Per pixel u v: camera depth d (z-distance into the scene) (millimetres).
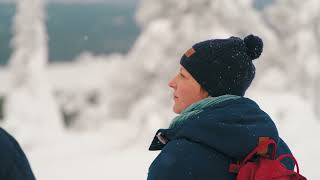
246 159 4609
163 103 51156
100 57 137625
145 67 51406
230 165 4582
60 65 139000
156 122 50469
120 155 46219
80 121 75875
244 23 53188
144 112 51281
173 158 4574
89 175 38500
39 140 63938
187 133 4660
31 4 65500
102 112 72562
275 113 54125
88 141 62938
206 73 4871
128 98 54125
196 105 4906
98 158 45594
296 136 48781
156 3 52000
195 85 4996
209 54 4859
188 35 49938
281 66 62938
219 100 4852
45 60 67438
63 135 66438
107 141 59375
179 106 5137
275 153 4809
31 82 66000
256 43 5059
